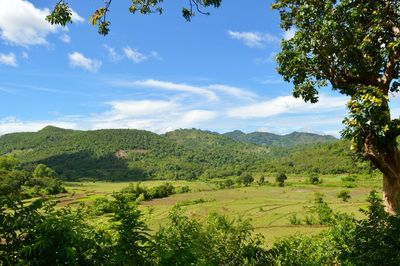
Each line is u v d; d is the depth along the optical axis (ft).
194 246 21.26
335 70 43.11
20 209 16.46
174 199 410.93
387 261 24.02
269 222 242.37
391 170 37.86
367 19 40.34
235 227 31.12
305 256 42.11
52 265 14.65
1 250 14.62
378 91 34.65
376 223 26.50
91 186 597.11
